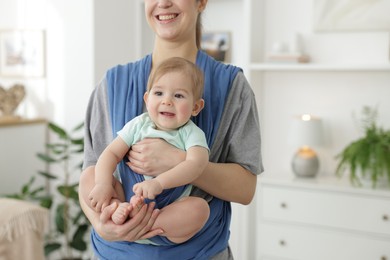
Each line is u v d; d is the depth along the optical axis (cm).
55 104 394
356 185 317
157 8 150
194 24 155
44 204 348
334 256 317
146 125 143
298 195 324
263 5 366
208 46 391
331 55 352
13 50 409
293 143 340
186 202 137
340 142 354
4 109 387
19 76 408
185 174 133
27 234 282
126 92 154
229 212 158
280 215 330
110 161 141
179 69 138
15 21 405
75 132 386
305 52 359
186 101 138
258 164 154
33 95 403
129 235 134
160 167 138
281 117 369
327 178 339
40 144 398
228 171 147
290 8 361
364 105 346
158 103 138
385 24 334
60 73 388
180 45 155
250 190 153
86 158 162
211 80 153
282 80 366
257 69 351
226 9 383
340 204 314
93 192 137
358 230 311
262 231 336
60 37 385
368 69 321
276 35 366
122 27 391
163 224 135
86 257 379
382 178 314
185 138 140
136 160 140
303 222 324
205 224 146
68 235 374
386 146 312
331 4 346
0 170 371
